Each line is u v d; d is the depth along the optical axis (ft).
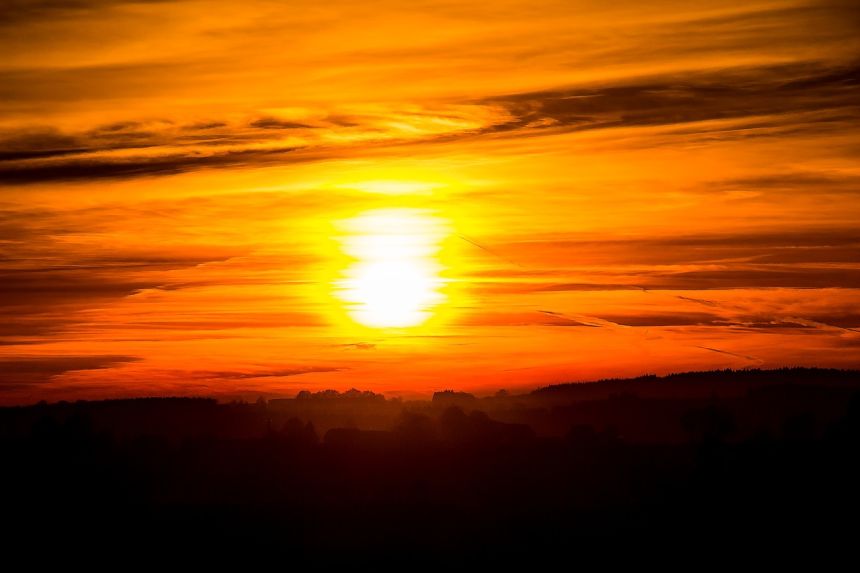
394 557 584.81
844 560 563.89
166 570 577.02
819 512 619.67
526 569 564.71
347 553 592.60
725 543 588.09
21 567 583.58
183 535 626.23
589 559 573.33
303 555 591.37
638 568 561.02
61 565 585.22
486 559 577.84
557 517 633.61
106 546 610.24
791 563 558.97
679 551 581.12
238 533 627.87
